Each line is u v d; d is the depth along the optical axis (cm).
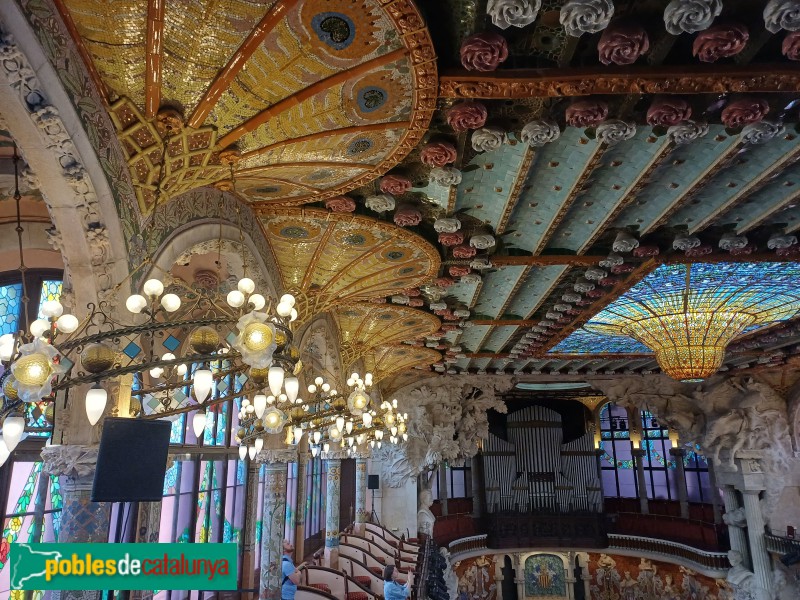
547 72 494
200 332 419
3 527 710
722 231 933
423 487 2480
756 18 453
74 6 381
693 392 2359
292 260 955
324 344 1305
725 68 490
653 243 966
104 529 462
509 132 611
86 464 455
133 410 513
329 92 503
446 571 2230
